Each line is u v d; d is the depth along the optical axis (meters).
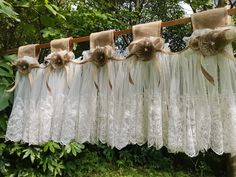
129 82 1.42
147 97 1.39
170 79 1.36
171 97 1.32
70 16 2.92
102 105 1.49
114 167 4.15
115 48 1.51
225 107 1.25
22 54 1.75
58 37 2.51
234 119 1.22
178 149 1.29
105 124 1.47
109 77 1.47
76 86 1.58
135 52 1.40
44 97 1.64
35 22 2.43
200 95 1.29
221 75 1.27
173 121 1.30
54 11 2.13
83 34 3.21
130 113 1.40
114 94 1.46
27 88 1.72
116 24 3.45
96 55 1.50
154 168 4.44
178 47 5.03
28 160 2.76
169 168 4.57
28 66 1.71
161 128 1.33
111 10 4.54
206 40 1.25
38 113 1.66
